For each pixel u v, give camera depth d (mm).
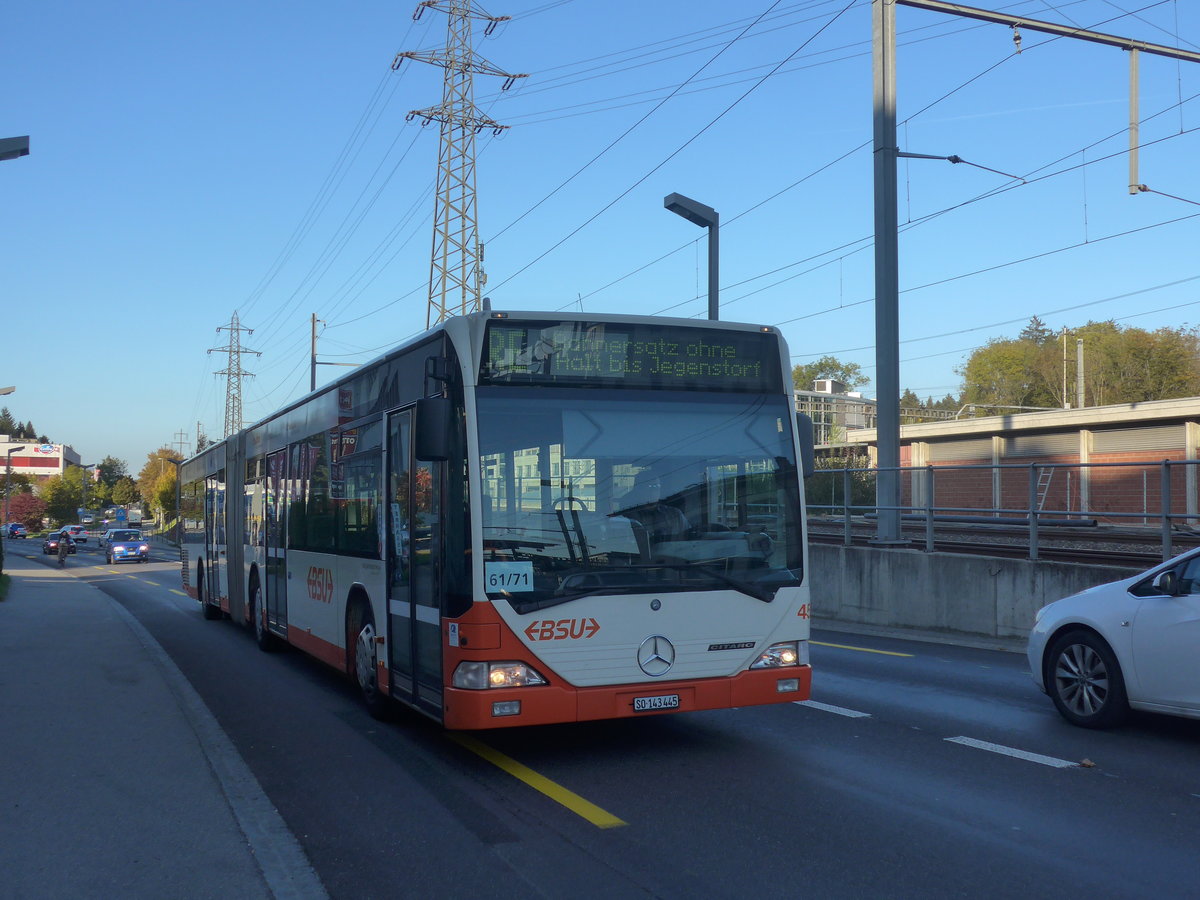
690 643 7324
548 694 6945
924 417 79562
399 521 8383
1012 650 13320
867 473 18219
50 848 5602
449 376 7301
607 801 6594
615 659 7121
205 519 19672
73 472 140000
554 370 7383
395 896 5023
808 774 7164
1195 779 6953
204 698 10742
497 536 6984
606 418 7418
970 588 14398
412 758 7898
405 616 8141
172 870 5266
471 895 5023
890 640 14703
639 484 7391
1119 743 7969
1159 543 16219
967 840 5727
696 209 20938
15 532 116188
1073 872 5219
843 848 5617
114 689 10547
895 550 15820
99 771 7215
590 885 5133
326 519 10836
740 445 7754
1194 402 30156
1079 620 8500
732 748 7965
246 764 7734
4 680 11148
